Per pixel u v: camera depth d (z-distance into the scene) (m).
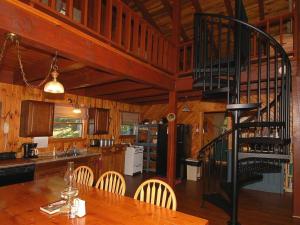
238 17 3.37
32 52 3.05
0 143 4.23
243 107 3.07
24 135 4.45
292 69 3.89
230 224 3.37
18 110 4.53
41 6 2.32
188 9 6.20
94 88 5.64
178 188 5.48
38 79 3.92
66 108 5.57
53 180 2.72
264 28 5.26
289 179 5.37
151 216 1.71
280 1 5.58
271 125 3.06
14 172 3.83
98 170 5.95
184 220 1.65
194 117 7.31
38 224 1.54
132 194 4.95
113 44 3.28
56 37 2.46
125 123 7.57
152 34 4.34
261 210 4.14
